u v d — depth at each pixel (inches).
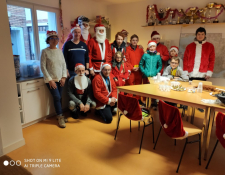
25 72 116.8
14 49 124.6
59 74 116.0
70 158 85.6
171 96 90.2
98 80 119.0
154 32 162.2
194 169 79.4
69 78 130.6
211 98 87.7
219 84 159.2
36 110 118.0
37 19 133.3
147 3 178.5
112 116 133.6
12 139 90.5
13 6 118.5
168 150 93.7
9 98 86.7
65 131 111.0
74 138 103.2
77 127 116.6
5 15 80.8
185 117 133.1
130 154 89.7
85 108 117.3
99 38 135.0
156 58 146.6
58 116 119.6
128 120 128.5
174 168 80.0
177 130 75.1
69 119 128.2
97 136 105.9
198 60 141.3
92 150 92.1
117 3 194.2
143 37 188.5
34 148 93.0
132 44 151.5
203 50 139.6
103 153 89.9
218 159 86.6
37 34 134.2
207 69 143.6
